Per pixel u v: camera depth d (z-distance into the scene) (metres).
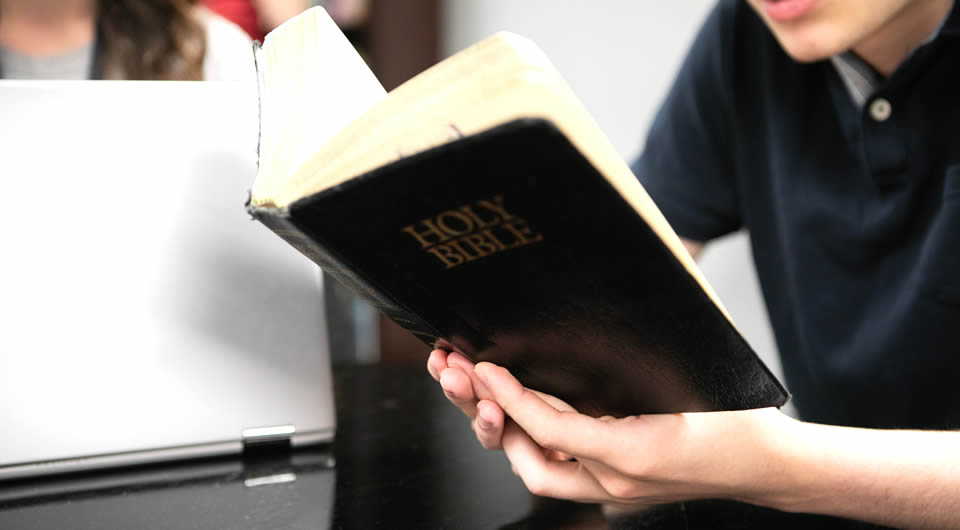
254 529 0.93
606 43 2.45
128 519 0.94
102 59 1.63
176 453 1.02
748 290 2.21
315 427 1.05
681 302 0.79
